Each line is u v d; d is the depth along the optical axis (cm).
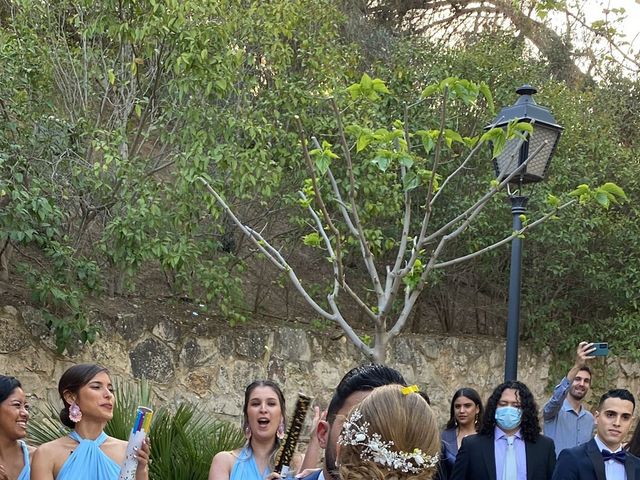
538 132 698
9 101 811
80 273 793
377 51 1249
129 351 848
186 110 855
